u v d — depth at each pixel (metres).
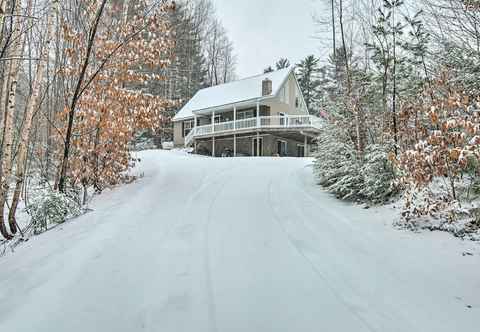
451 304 3.26
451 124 4.94
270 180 11.28
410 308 3.22
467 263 4.12
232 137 26.94
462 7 7.37
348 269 4.18
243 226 5.96
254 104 25.84
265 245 5.02
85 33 8.59
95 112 8.59
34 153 11.54
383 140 8.48
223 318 3.06
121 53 8.93
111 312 3.17
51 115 11.33
